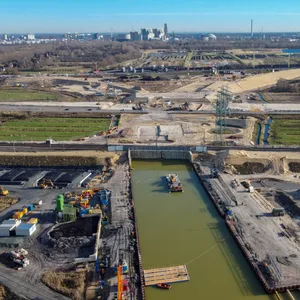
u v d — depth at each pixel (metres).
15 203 82.81
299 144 117.12
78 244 66.44
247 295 55.59
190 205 83.69
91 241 67.19
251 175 97.12
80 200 82.81
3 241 68.19
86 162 104.81
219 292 56.22
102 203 82.06
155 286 57.41
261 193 87.00
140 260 61.91
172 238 70.38
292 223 73.56
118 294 52.91
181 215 79.12
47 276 58.16
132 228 72.31
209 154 108.81
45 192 88.12
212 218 77.69
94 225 73.31
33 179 95.00
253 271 60.47
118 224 73.62
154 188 92.94
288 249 64.94
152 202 85.38
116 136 126.12
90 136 126.62
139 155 111.81
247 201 82.62
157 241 69.44
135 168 106.31
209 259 63.94
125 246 66.38
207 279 58.97
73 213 74.50
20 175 96.81
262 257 62.84
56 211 76.06
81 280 57.53
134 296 54.78
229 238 70.06
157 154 111.56
